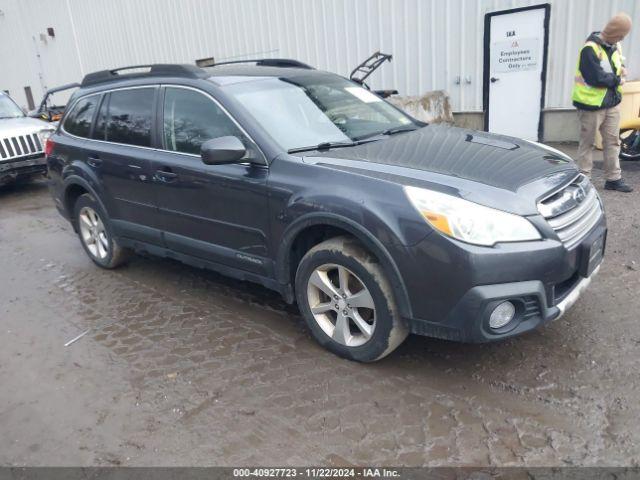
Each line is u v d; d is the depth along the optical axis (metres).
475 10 8.99
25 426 3.00
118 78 4.68
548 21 8.37
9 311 4.53
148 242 4.51
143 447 2.73
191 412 2.97
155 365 3.47
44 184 10.12
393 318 2.98
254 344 3.61
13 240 6.64
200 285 4.68
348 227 2.99
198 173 3.76
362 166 3.14
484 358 3.23
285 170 3.31
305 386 3.10
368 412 2.84
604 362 3.10
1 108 9.70
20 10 19.31
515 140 3.79
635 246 4.68
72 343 3.87
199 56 13.78
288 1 11.31
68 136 5.09
